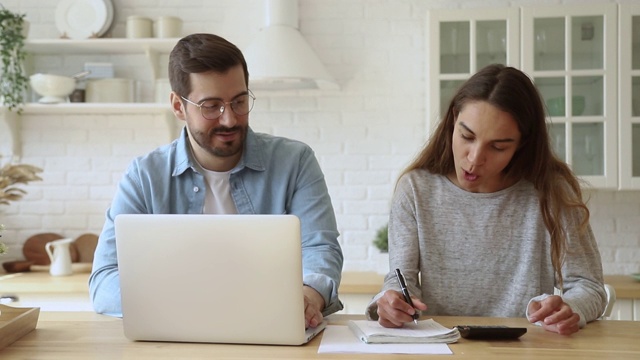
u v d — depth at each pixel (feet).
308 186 6.84
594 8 11.42
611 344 4.97
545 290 6.47
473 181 6.27
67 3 12.55
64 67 12.92
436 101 11.64
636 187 11.37
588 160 11.52
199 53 6.06
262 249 4.94
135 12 12.91
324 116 12.71
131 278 5.12
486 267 6.47
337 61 12.69
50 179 12.91
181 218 5.03
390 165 12.67
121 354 4.80
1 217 12.88
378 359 4.57
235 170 6.77
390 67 12.66
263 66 11.35
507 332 5.11
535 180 6.51
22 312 5.49
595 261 6.33
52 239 12.69
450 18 11.62
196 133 6.23
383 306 5.29
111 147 12.91
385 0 12.67
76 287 10.95
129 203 6.69
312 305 5.48
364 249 12.66
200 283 5.03
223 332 5.05
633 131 11.44
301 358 4.62
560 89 11.57
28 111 12.61
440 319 5.93
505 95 5.97
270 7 11.98
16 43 11.93
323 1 12.71
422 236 6.57
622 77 11.39
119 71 12.95
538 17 11.51
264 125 12.76
